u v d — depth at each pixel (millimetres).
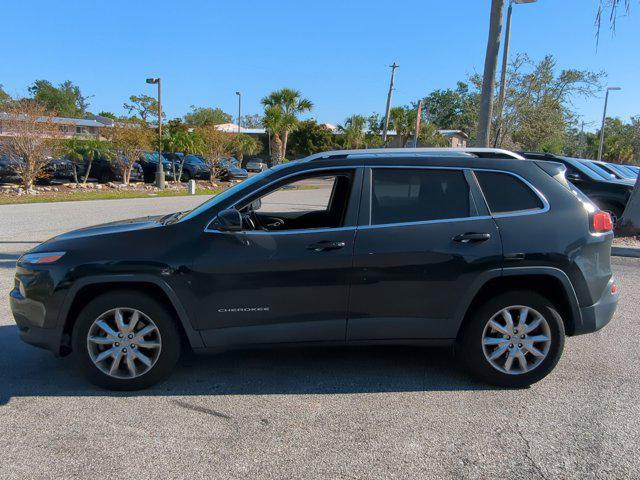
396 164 4074
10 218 13203
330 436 3367
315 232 3932
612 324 5773
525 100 19203
